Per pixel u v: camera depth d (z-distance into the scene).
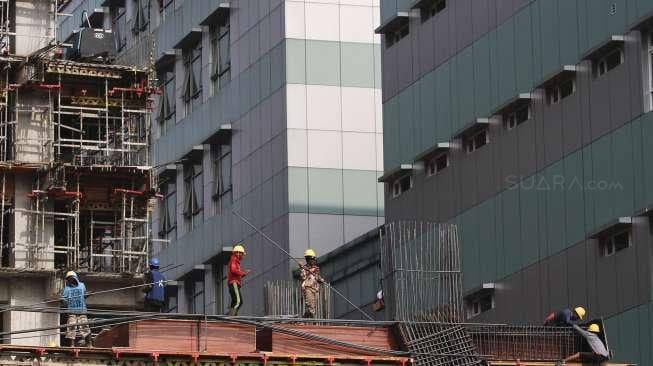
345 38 112.44
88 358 54.31
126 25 131.12
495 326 60.41
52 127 92.69
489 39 89.25
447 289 64.44
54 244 93.69
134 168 93.44
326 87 111.31
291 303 72.00
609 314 78.06
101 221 94.31
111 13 134.12
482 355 59.44
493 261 87.25
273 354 56.44
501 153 87.44
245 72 115.19
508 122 87.19
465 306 88.75
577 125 81.44
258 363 56.19
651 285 75.50
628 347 76.75
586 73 81.00
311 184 109.50
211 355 55.62
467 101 91.06
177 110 123.25
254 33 114.62
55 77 93.25
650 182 76.06
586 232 80.06
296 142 109.94
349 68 112.19
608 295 78.25
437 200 93.50
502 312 86.06
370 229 109.94
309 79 111.12
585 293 79.88
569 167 81.88
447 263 66.31
